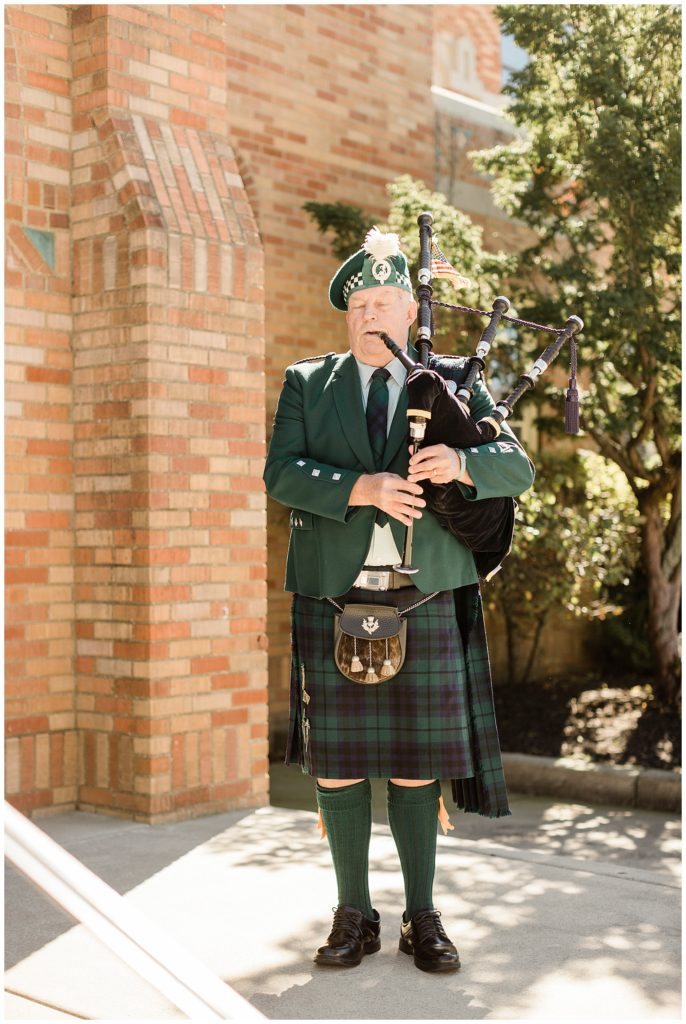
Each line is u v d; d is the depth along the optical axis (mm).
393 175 8867
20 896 2986
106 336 4648
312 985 2736
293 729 2959
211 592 4719
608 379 7836
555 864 3838
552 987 2723
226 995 1543
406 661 2777
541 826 6199
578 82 6961
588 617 9844
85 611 4723
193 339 4664
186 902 3438
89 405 4711
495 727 2934
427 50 9133
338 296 3021
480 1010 2580
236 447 4820
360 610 2754
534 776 7004
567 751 7352
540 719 7957
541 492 7957
